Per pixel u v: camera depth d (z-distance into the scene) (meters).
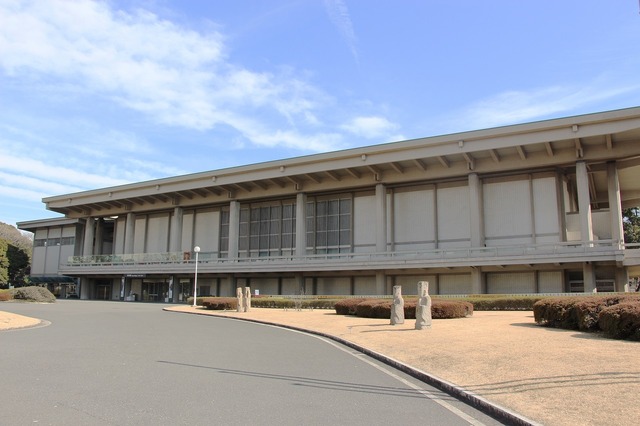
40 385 8.86
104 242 70.62
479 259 39.97
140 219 65.25
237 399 7.91
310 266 47.53
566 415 6.46
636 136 36.22
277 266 49.28
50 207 66.62
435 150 41.31
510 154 40.97
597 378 8.27
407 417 6.94
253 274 53.66
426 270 44.50
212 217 59.62
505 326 17.33
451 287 44.03
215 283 57.53
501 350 11.72
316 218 52.28
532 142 37.53
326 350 14.25
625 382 7.88
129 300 61.84
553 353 10.87
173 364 11.33
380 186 46.72
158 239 63.09
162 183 56.50
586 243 36.72
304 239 50.19
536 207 41.72
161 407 7.34
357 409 7.36
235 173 51.50
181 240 61.09
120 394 8.19
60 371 10.28
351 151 44.66
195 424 6.46
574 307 15.32
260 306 37.12
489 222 43.12
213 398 7.96
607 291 38.03
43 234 75.69
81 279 67.75
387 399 8.06
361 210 49.97
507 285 41.59
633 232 61.78
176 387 8.78
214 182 53.03
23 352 13.04
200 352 13.45
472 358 11.04
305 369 10.89
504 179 43.16
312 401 7.84
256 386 8.95
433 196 46.19
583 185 38.12
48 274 73.38
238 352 13.57
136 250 64.62
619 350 10.87
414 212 46.75
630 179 44.81
